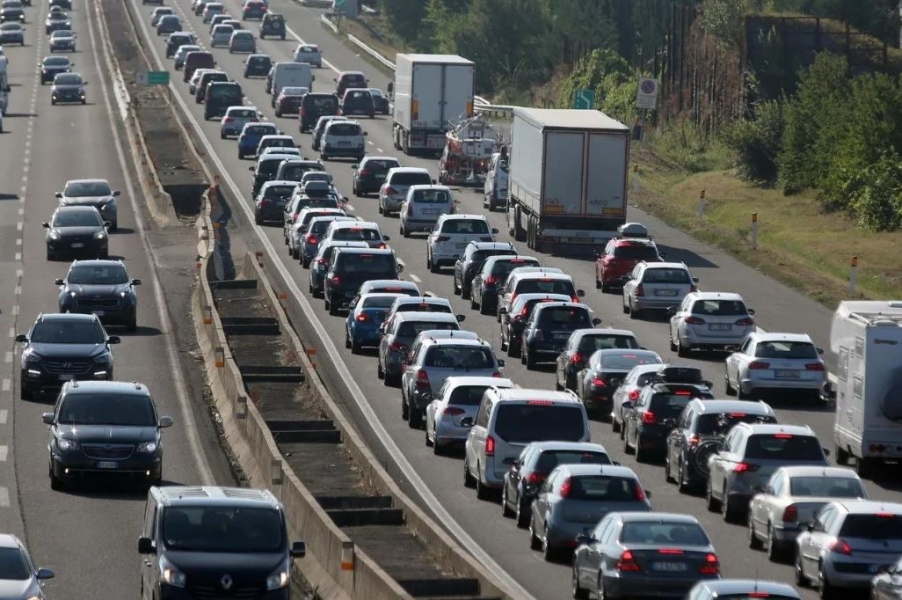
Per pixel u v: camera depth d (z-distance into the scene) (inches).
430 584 3031.5
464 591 3046.3
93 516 3946.9
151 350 6378.0
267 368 5792.3
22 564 2790.4
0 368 6023.6
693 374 4813.0
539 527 3585.1
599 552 3058.6
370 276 6973.4
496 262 6968.5
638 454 4623.5
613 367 5196.9
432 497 4163.4
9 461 4591.5
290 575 3245.6
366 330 6176.2
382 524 3727.9
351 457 4520.2
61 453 4212.6
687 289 6786.4
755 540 3695.9
